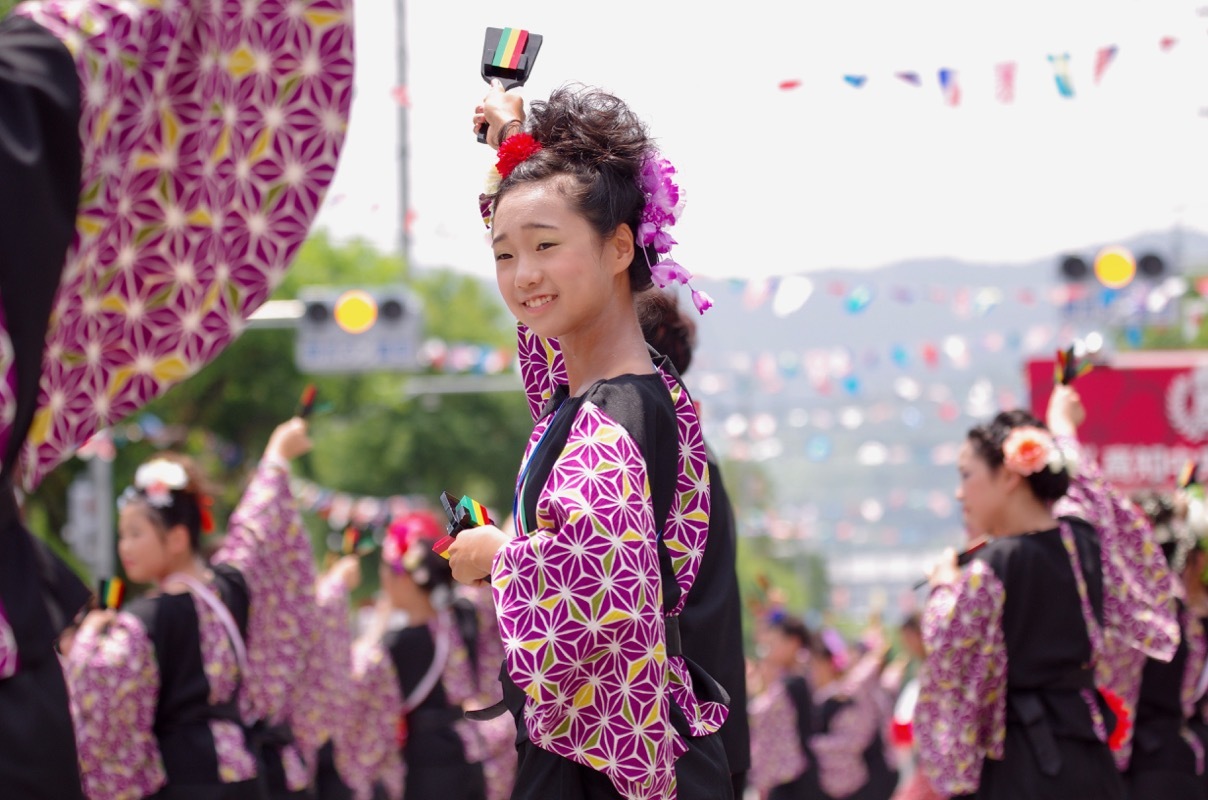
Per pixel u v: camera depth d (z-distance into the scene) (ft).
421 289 158.71
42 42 8.84
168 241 10.59
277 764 21.63
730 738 13.89
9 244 8.61
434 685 29.30
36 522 75.51
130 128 9.60
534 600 9.33
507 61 11.68
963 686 17.66
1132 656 18.30
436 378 143.84
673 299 16.14
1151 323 53.31
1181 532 23.18
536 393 12.14
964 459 18.57
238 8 10.59
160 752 19.45
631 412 9.88
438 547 10.41
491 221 10.94
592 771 9.91
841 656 57.16
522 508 10.02
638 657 9.40
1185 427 46.47
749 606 54.49
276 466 21.62
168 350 10.76
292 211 10.90
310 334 60.54
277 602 21.40
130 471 77.77
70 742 9.37
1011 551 17.69
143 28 9.39
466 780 29.09
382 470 141.28
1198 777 21.43
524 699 10.18
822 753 49.06
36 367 8.89
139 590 65.51
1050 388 47.34
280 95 10.82
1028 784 17.44
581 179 10.05
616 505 9.42
